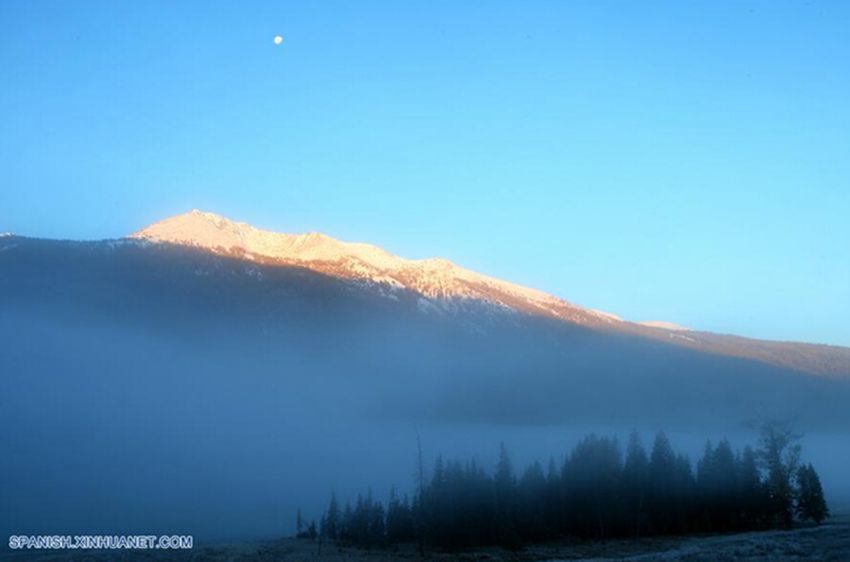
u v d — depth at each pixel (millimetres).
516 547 79375
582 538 84875
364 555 74562
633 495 87438
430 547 80875
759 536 78438
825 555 54625
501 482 84188
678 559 58906
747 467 91500
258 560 71688
